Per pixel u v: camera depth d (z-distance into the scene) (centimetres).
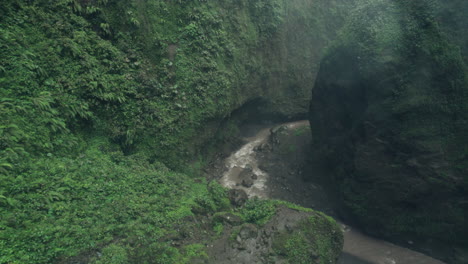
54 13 1190
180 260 894
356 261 1152
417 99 1123
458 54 1066
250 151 1948
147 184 1172
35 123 1005
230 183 1633
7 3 1057
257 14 1941
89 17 1304
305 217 1107
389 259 1162
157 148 1377
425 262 1134
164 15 1508
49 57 1122
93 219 912
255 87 2009
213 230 1112
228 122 1914
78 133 1178
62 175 978
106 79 1280
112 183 1077
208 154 1733
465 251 1089
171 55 1495
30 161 932
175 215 1075
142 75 1385
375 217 1278
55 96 1100
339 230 1121
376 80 1205
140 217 999
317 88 1568
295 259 988
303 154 1834
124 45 1372
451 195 1098
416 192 1161
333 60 1438
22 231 749
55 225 818
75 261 766
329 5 2470
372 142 1245
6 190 813
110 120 1284
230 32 1766
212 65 1597
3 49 1006
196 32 1571
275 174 1720
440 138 1103
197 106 1520
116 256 816
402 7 1182
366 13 1296
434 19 1106
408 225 1204
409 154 1166
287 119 2314
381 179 1240
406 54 1146
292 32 2269
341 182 1435
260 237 1038
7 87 982
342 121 1464
